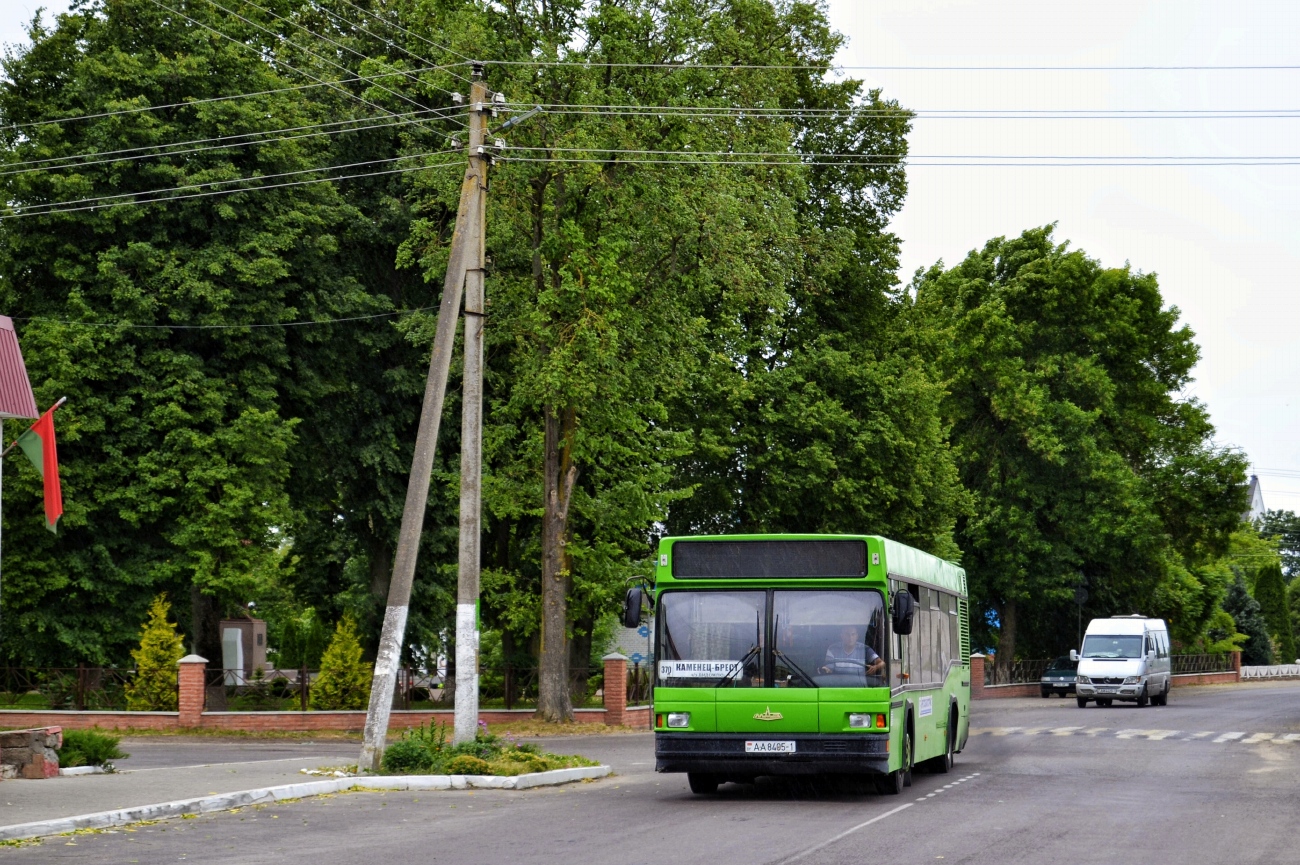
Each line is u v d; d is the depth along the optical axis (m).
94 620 35.44
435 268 33.75
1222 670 79.50
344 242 39.12
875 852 12.86
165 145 35.28
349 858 12.55
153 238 35.38
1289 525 136.38
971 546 63.31
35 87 36.69
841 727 17.62
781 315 40.69
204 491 34.56
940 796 18.53
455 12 33.50
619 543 38.00
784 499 45.16
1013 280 62.06
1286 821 15.71
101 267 34.25
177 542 34.53
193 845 13.55
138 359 35.25
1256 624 89.81
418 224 34.31
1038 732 33.78
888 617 18.03
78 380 34.28
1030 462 61.81
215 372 36.31
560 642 35.50
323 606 44.84
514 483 35.78
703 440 43.06
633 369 34.56
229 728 34.81
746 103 34.28
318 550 43.25
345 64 38.88
